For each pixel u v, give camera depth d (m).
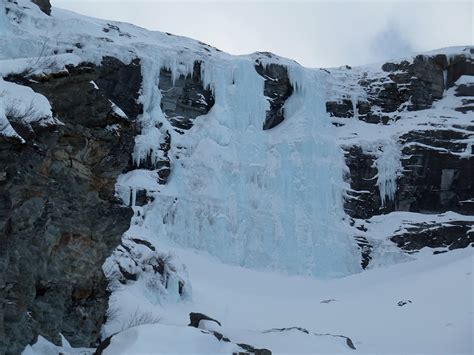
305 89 66.88
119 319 29.50
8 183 15.42
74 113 20.22
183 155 59.06
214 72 63.16
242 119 63.22
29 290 17.72
